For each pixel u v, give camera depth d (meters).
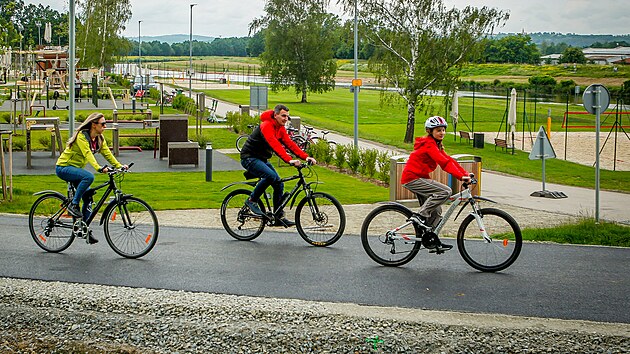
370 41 36.88
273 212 11.00
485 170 25.80
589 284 8.75
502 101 69.38
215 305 7.61
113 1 79.44
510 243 9.23
